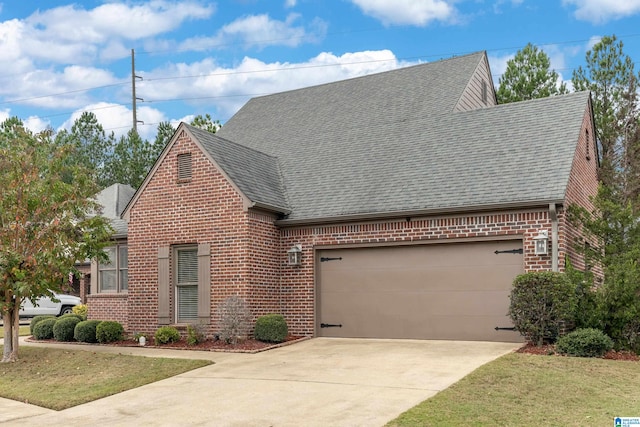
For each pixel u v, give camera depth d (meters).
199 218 16.70
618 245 13.84
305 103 23.41
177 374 12.03
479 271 14.93
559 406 8.88
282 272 17.25
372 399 9.34
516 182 14.74
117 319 19.97
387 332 15.97
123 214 17.95
